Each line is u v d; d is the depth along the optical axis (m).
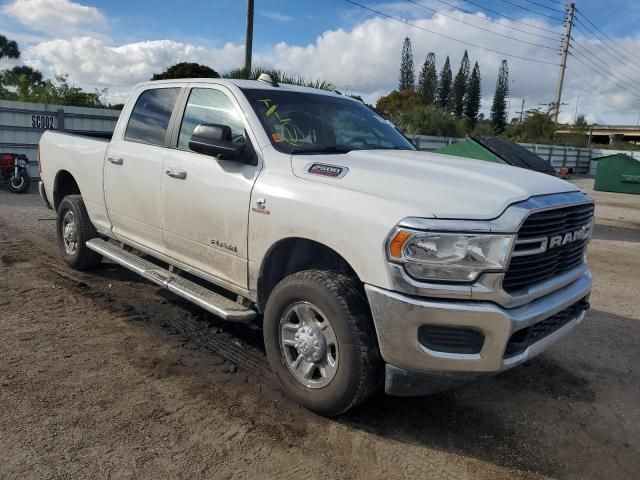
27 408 3.30
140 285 5.70
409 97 48.38
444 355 2.88
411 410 3.58
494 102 65.19
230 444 3.08
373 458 3.05
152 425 3.21
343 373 3.16
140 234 4.91
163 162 4.45
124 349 4.19
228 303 4.00
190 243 4.27
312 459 3.00
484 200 2.97
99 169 5.31
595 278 7.25
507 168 3.74
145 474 2.78
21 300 5.08
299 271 3.67
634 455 3.24
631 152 33.00
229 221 3.84
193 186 4.12
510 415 3.60
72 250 6.08
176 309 5.08
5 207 9.77
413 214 2.87
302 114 4.23
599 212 14.40
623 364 4.48
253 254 3.69
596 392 3.99
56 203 6.39
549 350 4.69
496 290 2.86
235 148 3.75
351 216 3.06
